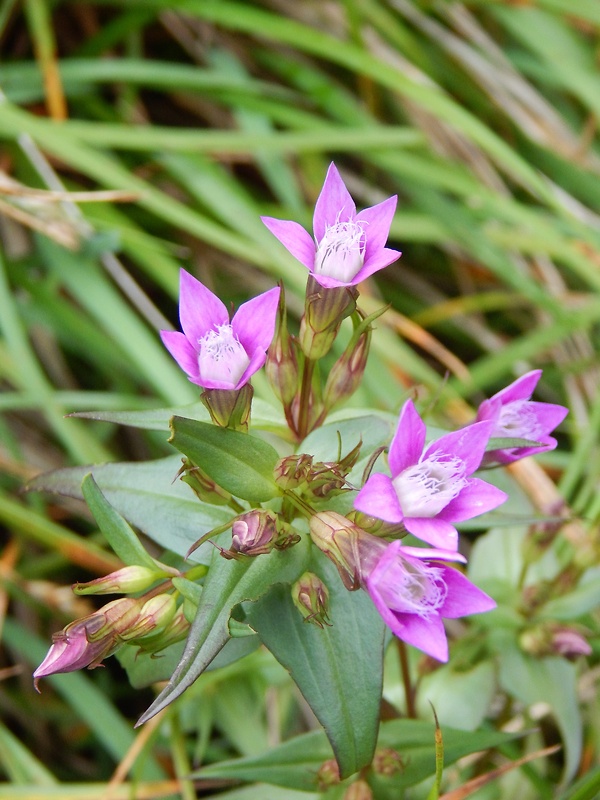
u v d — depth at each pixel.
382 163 0.36
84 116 0.37
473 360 0.37
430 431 0.21
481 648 0.26
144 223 0.36
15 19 0.38
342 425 0.21
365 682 0.19
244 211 0.34
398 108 0.39
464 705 0.26
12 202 0.31
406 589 0.18
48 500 0.32
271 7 0.39
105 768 0.30
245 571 0.19
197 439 0.19
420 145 0.37
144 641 0.19
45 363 0.34
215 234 0.33
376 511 0.17
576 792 0.22
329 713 0.19
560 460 0.32
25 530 0.30
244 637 0.21
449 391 0.32
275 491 0.19
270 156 0.36
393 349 0.32
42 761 0.30
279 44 0.39
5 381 0.34
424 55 0.39
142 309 0.33
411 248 0.38
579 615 0.25
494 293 0.37
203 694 0.28
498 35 0.40
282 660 0.19
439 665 0.26
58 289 0.35
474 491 0.18
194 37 0.38
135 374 0.33
